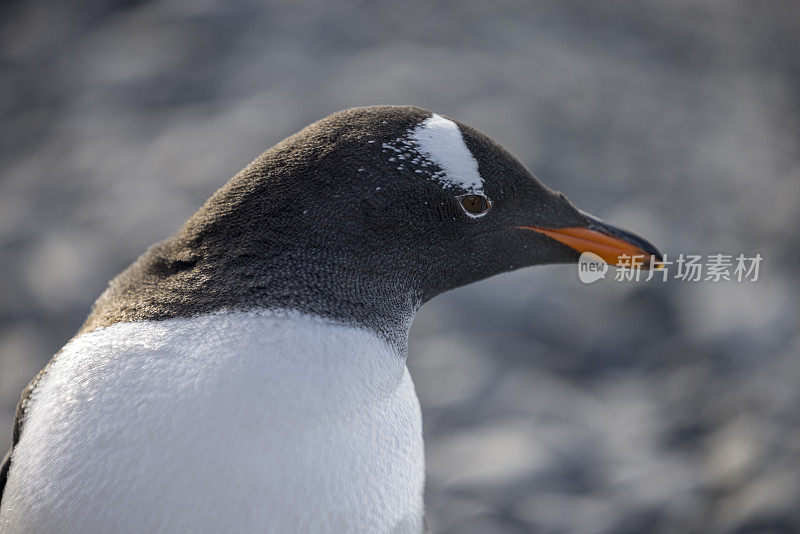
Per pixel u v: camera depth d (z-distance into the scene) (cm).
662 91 1734
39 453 372
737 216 1402
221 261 411
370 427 393
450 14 1923
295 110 1634
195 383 364
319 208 418
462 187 462
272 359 374
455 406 1132
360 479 379
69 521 354
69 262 1388
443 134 458
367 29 1873
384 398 410
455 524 977
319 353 384
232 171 1513
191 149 1595
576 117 1627
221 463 351
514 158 508
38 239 1448
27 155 1683
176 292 404
